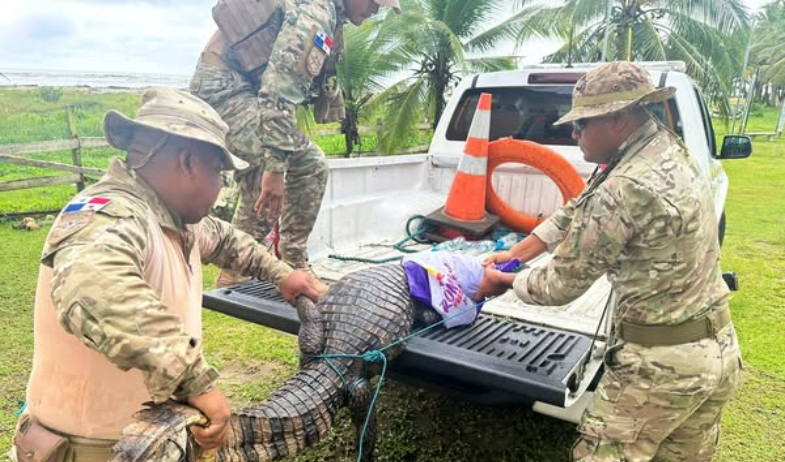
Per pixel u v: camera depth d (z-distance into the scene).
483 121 3.82
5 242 6.61
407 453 2.81
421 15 11.65
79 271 1.17
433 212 4.03
